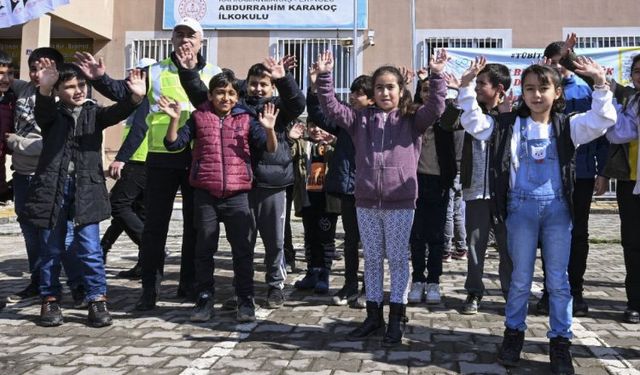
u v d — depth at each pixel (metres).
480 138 3.20
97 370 2.94
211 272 4.00
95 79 3.84
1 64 4.40
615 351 3.29
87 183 3.81
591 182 4.06
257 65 4.37
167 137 3.79
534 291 4.93
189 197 4.46
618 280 5.38
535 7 12.68
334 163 4.37
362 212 3.52
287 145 4.39
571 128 3.02
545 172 3.04
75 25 12.39
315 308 4.30
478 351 3.28
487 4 12.77
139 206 5.85
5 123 4.52
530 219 3.04
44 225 3.72
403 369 2.97
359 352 3.25
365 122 3.52
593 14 12.54
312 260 4.98
